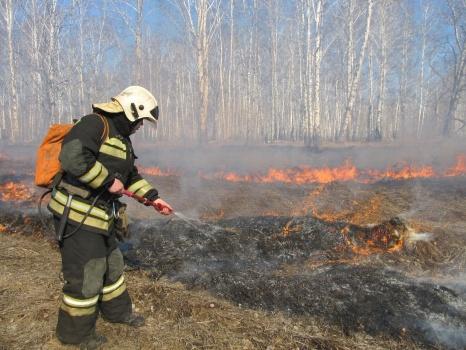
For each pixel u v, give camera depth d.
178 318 3.29
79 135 2.67
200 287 3.82
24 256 4.51
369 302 3.47
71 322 2.83
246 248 4.57
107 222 2.87
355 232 4.72
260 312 3.43
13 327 3.12
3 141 31.75
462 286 3.77
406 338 3.06
